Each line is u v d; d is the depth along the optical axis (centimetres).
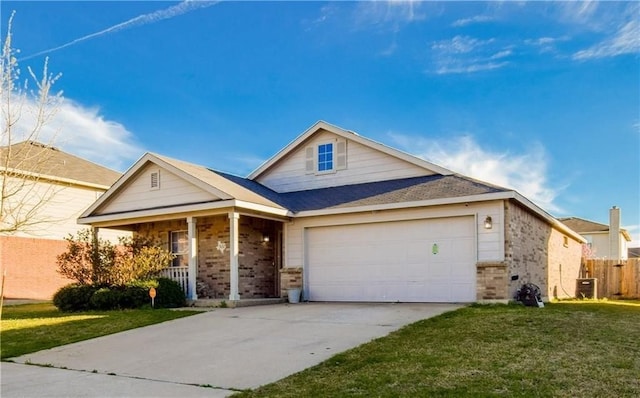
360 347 763
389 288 1368
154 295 1295
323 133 1727
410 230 1355
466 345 742
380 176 1611
